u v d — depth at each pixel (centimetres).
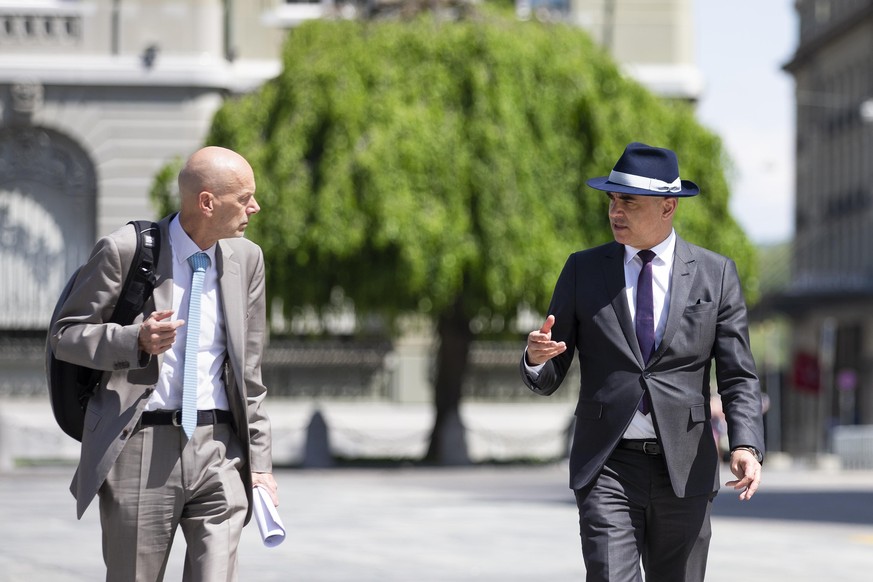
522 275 5922
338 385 7675
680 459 1348
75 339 1243
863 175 15350
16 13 7588
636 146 1384
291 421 7569
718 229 6469
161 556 1278
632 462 1359
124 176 7581
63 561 2711
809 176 17138
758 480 1327
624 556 1323
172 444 1274
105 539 1280
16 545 3006
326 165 5962
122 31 7600
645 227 1374
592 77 6312
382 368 7694
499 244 5916
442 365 6506
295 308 6012
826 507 4269
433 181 5941
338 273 5972
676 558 1370
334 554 2908
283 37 7856
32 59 7569
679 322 1366
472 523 3625
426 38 6209
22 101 7512
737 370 1377
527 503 4291
